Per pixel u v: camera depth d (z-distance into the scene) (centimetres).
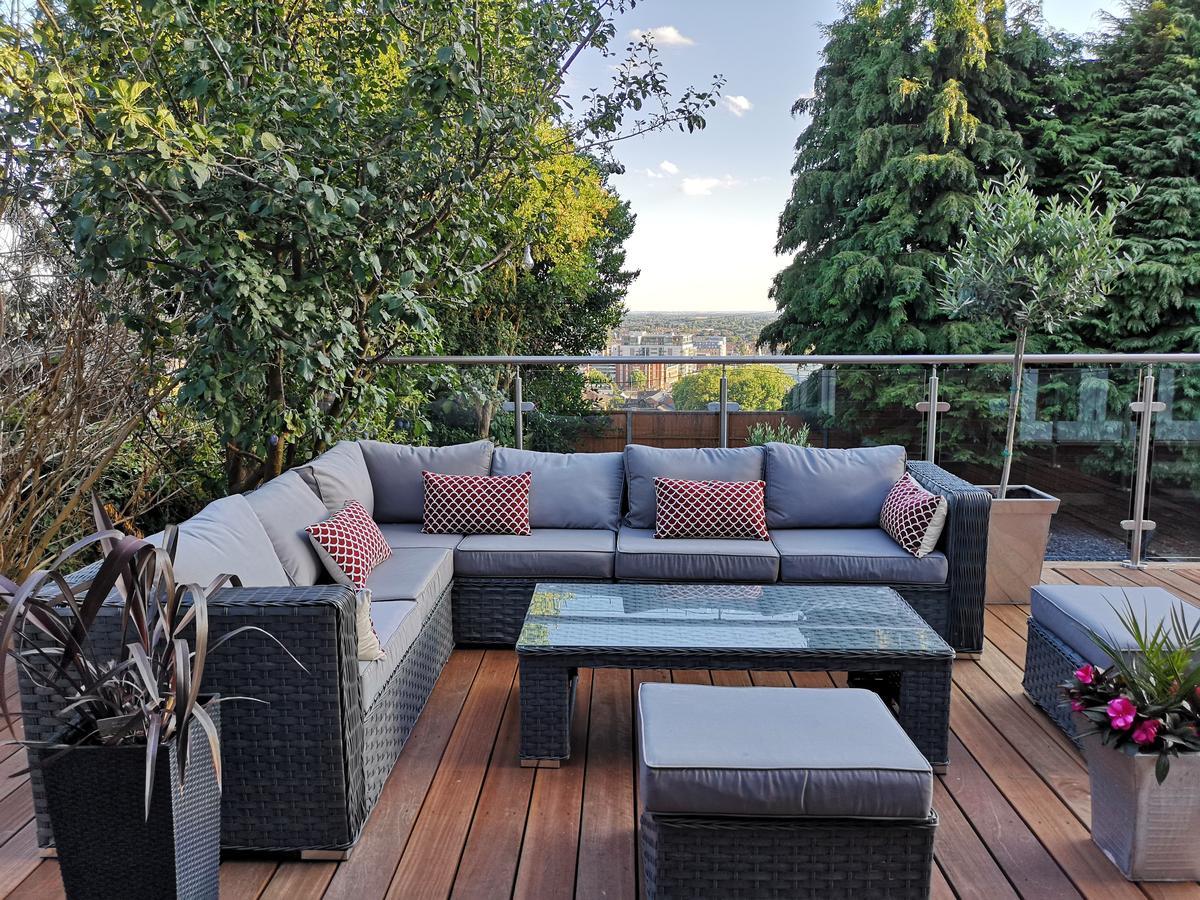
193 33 322
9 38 287
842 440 456
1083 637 262
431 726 280
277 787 204
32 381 378
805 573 338
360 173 366
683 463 387
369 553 305
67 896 169
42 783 203
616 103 432
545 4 384
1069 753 262
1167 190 1118
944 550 337
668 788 178
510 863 208
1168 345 1126
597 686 314
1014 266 391
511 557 343
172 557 177
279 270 349
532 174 418
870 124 1232
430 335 435
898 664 245
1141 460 443
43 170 320
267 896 195
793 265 1316
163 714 164
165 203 320
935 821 178
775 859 179
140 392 395
